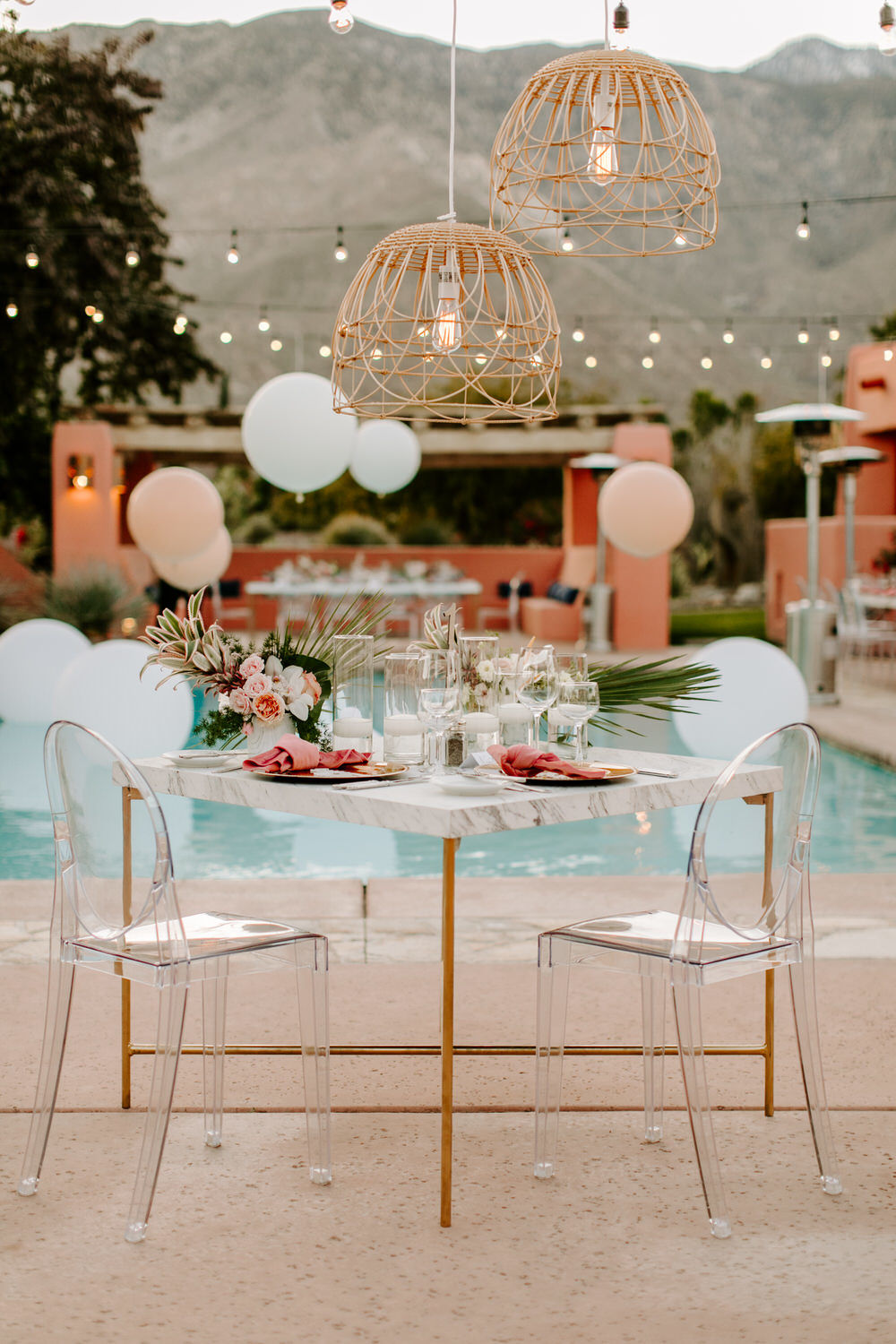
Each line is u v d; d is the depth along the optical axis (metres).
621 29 2.58
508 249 2.54
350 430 8.60
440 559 17.66
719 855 5.45
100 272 19.62
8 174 19.03
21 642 8.35
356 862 5.39
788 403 36.84
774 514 29.64
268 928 2.42
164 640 2.74
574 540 17.47
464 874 5.18
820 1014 3.29
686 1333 1.86
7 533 21.88
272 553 17.52
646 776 2.53
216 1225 2.20
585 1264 2.07
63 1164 2.45
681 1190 2.35
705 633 19.48
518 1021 3.23
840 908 4.36
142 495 9.50
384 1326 1.87
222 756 2.68
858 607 12.01
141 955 2.21
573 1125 2.66
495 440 16.16
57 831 2.35
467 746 2.65
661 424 16.20
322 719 2.71
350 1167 2.44
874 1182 2.38
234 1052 2.54
